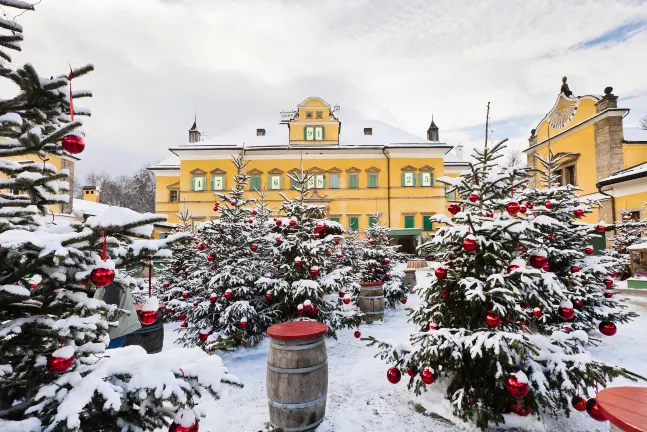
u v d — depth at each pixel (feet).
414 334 12.59
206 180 100.68
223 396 14.49
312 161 101.71
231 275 21.45
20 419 6.44
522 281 11.28
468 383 11.77
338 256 28.12
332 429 11.87
